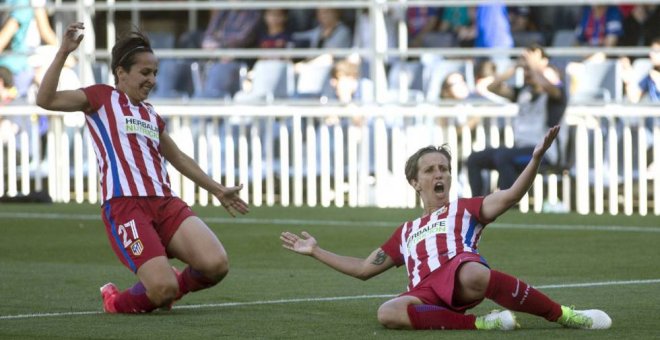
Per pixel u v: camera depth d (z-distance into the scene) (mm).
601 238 36250
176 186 50438
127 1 56562
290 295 24797
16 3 55312
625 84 50031
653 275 27891
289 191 50031
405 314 19297
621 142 47156
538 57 45062
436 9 54375
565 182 46938
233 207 23750
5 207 48281
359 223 41281
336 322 20812
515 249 33594
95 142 22547
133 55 22656
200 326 20406
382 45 49938
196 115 49781
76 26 21891
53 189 51656
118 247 22125
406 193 48844
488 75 50438
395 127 48875
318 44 53781
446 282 19406
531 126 44906
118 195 22219
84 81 52250
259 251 33812
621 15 52406
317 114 49125
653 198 47344
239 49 53562
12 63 53938
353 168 49188
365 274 20531
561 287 25750
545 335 18750
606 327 19500
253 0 53875
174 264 31438
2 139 51719
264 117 50062
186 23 62594
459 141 48500
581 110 46906
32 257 32750
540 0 49344
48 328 20281
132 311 22031
